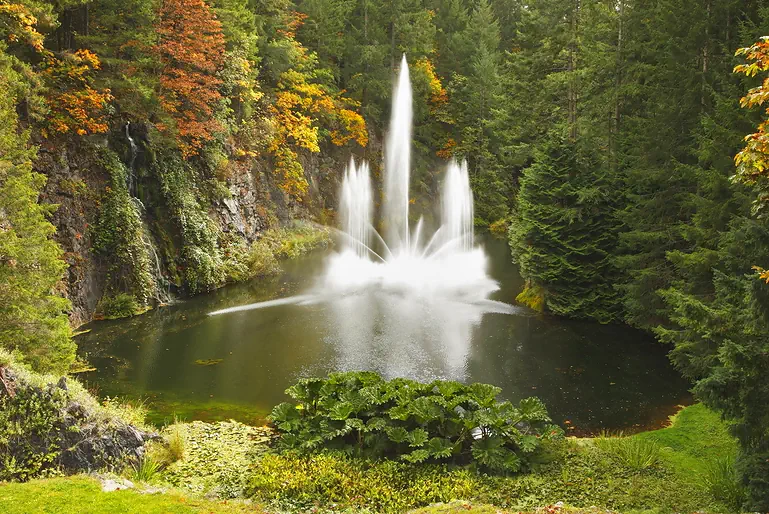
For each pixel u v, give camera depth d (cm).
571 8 2567
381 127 4300
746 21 1518
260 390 1281
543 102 3080
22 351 1013
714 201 1326
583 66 2603
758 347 723
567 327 1834
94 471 786
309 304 2072
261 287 2364
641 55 2105
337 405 961
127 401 1209
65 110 1828
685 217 1694
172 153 2342
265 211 3108
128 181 2097
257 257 2602
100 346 1588
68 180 1827
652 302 1661
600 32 2298
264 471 834
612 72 2236
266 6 3266
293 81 3381
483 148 4338
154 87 2131
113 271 1936
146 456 872
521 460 881
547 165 1994
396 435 903
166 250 2175
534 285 2114
